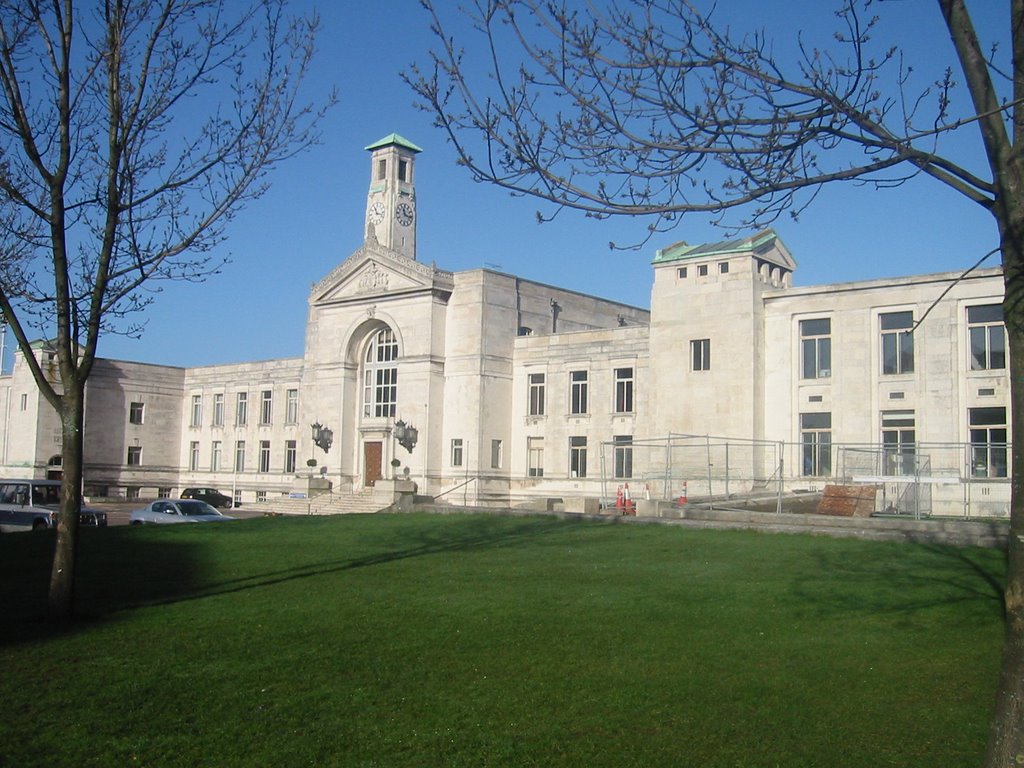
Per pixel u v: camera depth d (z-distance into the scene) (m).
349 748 12.02
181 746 12.09
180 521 42.84
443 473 64.94
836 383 49.16
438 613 18.75
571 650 15.98
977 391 45.50
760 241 52.06
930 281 46.91
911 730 12.30
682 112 9.85
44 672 15.00
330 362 70.69
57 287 18.06
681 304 53.47
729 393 51.25
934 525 28.05
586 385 63.78
